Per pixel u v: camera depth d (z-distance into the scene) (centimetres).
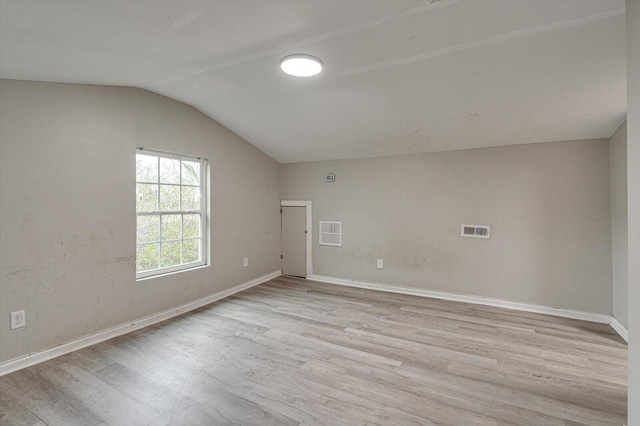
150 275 329
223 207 410
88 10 144
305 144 437
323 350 265
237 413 186
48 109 248
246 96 319
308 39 197
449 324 322
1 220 225
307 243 504
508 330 307
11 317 230
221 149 404
